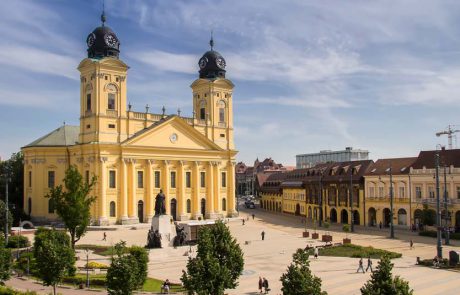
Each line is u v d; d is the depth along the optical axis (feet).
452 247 211.82
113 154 295.69
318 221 352.28
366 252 193.77
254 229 292.40
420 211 278.67
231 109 369.91
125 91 303.48
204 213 343.87
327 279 144.77
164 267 169.89
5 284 140.26
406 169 291.17
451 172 261.65
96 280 139.54
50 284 121.70
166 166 319.27
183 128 331.36
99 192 287.69
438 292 126.82
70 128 327.67
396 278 82.89
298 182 418.51
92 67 293.23
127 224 295.28
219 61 367.45
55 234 149.48
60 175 305.12
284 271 161.79
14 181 330.34
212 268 94.94
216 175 350.64
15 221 298.76
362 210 319.47
